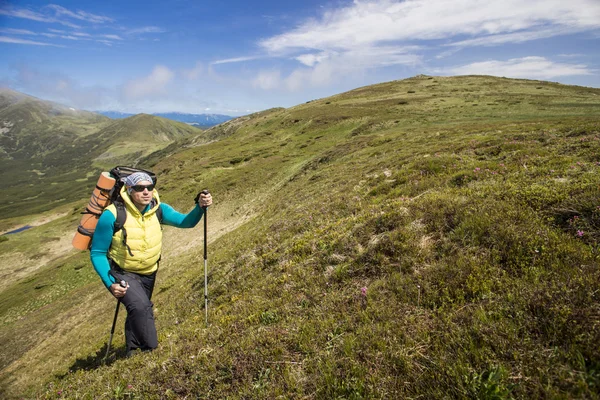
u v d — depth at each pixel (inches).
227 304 302.2
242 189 2090.3
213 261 645.9
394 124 2687.0
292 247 358.9
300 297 227.5
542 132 719.1
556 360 111.8
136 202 214.1
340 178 903.7
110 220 204.8
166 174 3772.1
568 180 265.4
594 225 185.2
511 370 114.0
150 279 235.8
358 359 141.8
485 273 173.2
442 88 4488.2
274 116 5634.8
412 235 233.0
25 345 908.6
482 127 1419.8
